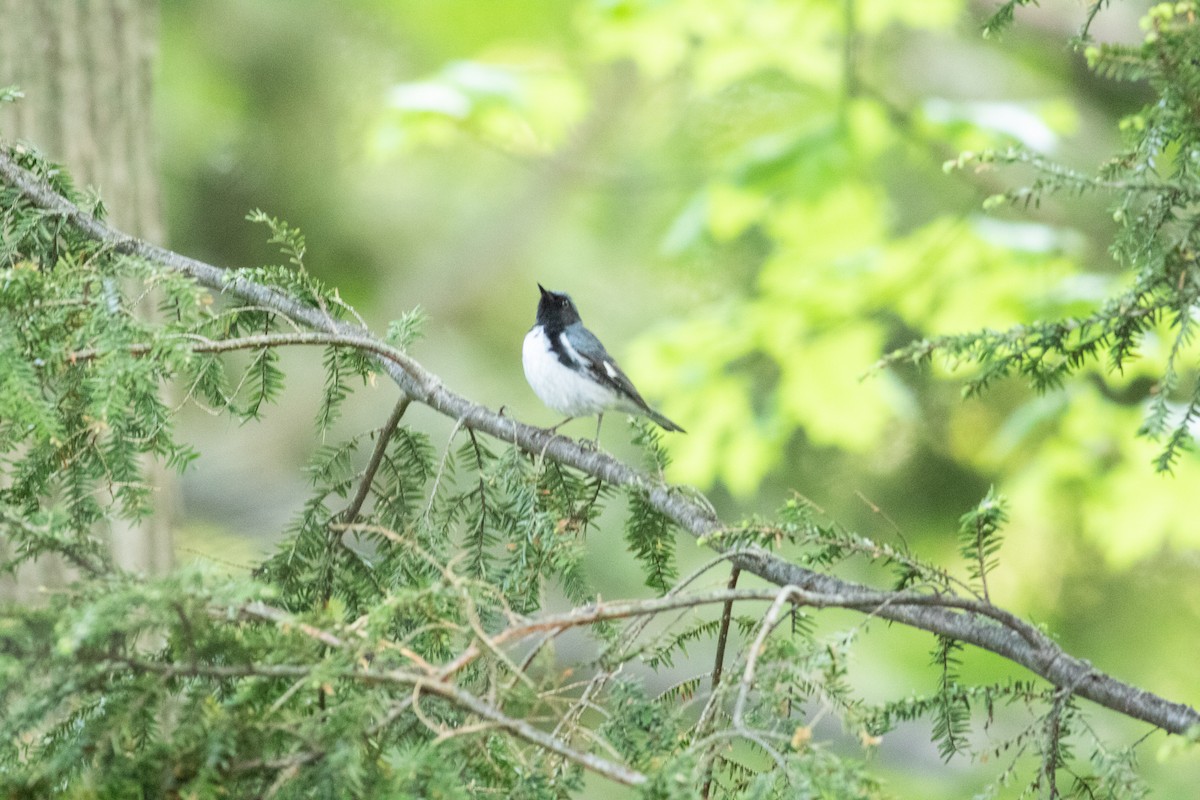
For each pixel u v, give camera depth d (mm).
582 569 6094
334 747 4113
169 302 6875
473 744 4633
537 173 16500
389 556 6164
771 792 4156
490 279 16734
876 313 13711
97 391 5145
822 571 5621
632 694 4754
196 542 14430
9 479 8086
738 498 14539
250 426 16250
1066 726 5168
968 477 13414
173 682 4555
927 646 13430
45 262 6734
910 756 12633
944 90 16266
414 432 6648
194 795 3914
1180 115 4773
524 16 16672
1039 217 13602
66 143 9828
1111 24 13328
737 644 12945
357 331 6688
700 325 14164
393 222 15922
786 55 14500
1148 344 11414
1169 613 13562
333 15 15422
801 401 13359
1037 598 13664
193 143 14984
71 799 3945
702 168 15461
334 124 15422
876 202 14688
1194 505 12242
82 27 9898
